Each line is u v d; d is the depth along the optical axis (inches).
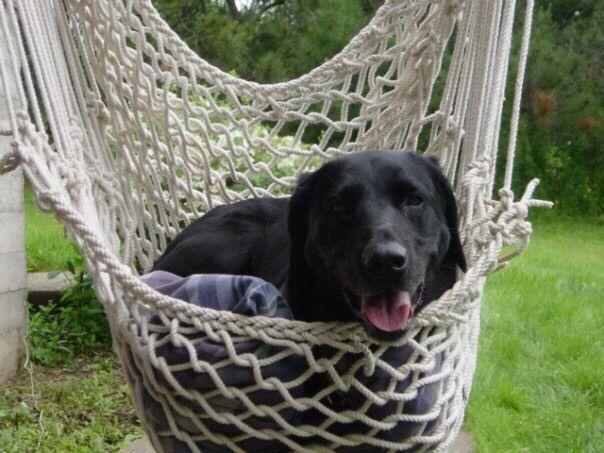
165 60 49.6
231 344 29.4
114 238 45.2
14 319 61.4
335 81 51.9
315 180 37.9
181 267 46.1
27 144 34.1
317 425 32.1
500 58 41.3
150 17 49.2
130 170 50.4
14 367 61.5
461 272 38.8
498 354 69.0
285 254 45.3
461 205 39.0
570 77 207.0
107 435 52.0
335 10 185.0
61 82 43.6
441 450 32.8
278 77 176.1
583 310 86.0
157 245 53.4
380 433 31.5
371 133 52.9
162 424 31.5
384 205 35.3
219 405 30.0
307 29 189.8
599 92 213.0
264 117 52.5
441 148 47.9
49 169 34.5
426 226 36.3
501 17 42.4
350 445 30.7
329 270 35.6
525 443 53.4
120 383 60.9
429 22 49.3
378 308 32.1
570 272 115.9
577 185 215.2
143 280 33.8
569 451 52.2
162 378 30.0
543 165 214.8
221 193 53.8
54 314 75.3
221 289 31.6
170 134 50.8
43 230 118.5
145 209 52.2
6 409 54.9
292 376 30.5
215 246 46.6
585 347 72.4
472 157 42.7
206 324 29.7
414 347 31.3
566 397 61.2
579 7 232.8
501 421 55.0
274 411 29.8
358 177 35.9
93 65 48.8
